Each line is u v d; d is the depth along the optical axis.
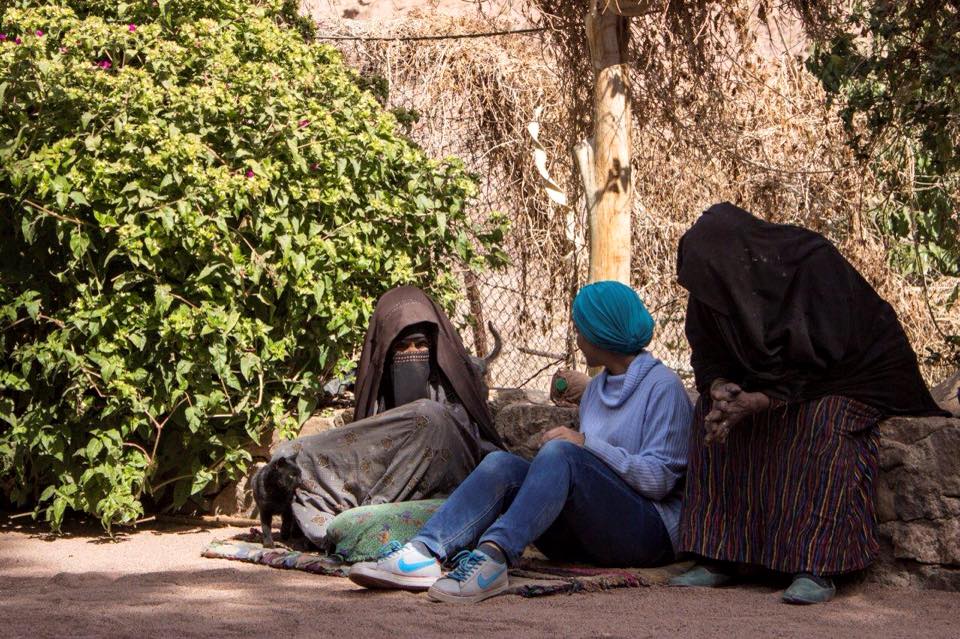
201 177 7.15
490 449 7.43
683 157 10.56
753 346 5.77
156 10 8.36
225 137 7.68
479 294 11.02
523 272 11.03
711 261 5.88
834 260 5.91
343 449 7.07
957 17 7.01
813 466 5.82
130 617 5.16
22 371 7.36
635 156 10.82
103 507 7.42
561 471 5.88
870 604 5.62
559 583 5.78
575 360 10.81
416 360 7.39
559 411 7.67
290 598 5.65
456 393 7.36
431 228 8.30
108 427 7.48
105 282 7.51
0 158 7.14
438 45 11.33
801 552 5.73
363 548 6.33
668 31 8.93
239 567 6.64
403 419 7.01
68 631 4.85
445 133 11.28
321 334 8.02
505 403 8.19
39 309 7.46
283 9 10.57
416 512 6.47
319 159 7.72
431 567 5.80
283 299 7.91
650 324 6.52
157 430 7.84
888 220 11.00
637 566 6.32
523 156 10.99
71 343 7.41
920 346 11.08
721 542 6.03
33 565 6.71
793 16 8.56
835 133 10.82
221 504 8.32
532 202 10.98
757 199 11.28
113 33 7.53
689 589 5.99
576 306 6.54
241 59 8.32
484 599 5.55
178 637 4.75
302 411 8.04
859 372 5.95
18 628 4.89
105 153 7.25
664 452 6.30
